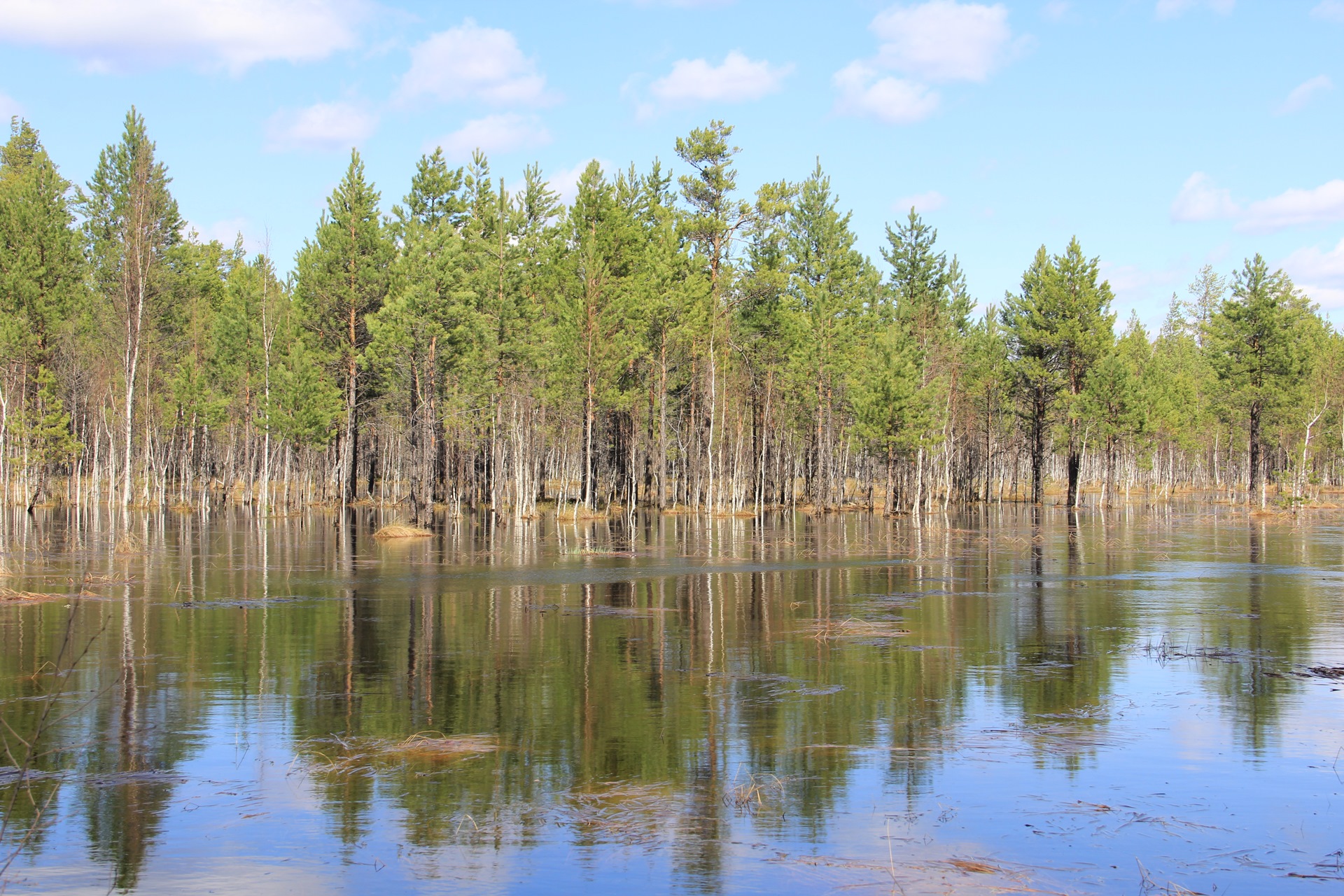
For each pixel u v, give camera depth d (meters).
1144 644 18.73
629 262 63.88
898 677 15.84
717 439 76.12
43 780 10.62
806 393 66.25
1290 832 9.25
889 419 60.94
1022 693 14.75
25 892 7.84
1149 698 14.45
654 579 29.31
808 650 18.11
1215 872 8.32
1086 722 13.10
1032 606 23.70
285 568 31.41
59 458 61.09
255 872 8.28
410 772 10.96
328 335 66.12
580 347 57.94
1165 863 8.50
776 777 10.83
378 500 78.94
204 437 64.94
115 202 67.44
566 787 10.49
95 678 15.47
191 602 23.80
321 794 10.24
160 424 67.56
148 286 55.84
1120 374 71.88
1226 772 11.03
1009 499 92.31
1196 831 9.27
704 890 7.91
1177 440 92.44
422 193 70.62
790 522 58.47
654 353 64.81
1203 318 132.62
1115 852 8.76
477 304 58.19
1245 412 77.88
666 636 19.55
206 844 8.89
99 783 10.56
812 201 75.19
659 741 12.17
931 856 8.66
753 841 9.00
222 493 78.50
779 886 7.99
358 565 32.78
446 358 56.44
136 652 17.59
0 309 59.78
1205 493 106.50
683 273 66.38
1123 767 11.21
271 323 66.50
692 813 9.72
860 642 18.91
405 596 25.19
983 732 12.66
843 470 79.44
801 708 13.81
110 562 30.94
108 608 22.70
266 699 14.19
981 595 25.75
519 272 62.16
